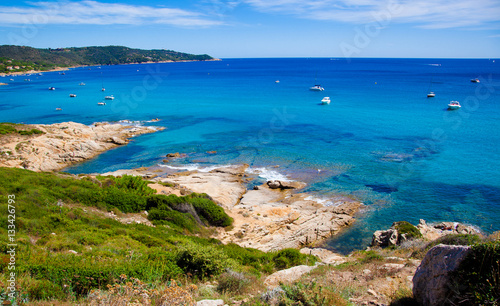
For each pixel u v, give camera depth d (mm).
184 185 40531
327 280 11383
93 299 8523
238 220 32469
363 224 31953
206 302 8992
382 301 8734
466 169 44531
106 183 32094
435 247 7988
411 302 8359
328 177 44000
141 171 47812
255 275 13250
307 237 29266
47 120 81375
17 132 58156
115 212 25609
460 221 31359
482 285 6582
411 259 13898
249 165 49812
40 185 25000
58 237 16094
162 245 18203
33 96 122812
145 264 12406
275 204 36688
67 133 62562
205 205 30750
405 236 25031
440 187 39250
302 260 18719
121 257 13367
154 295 8477
